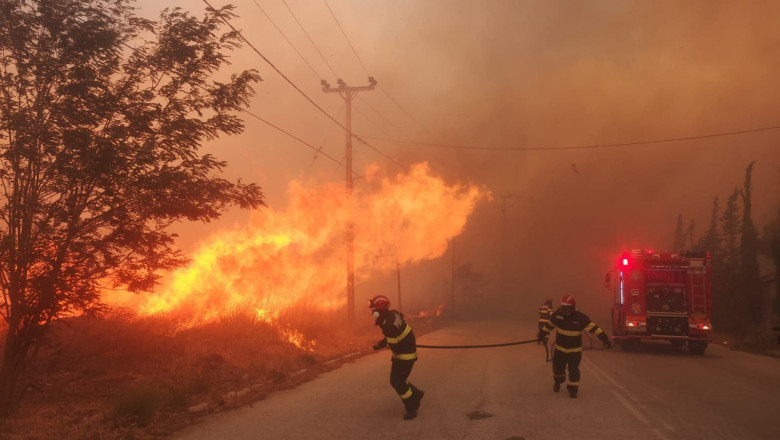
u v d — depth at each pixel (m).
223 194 8.77
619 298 17.45
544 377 11.05
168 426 7.11
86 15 7.89
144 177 7.82
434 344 18.92
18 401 7.28
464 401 8.52
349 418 7.45
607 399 8.66
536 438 6.31
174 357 10.61
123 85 8.22
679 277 16.84
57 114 7.65
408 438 6.38
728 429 6.73
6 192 7.36
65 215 7.35
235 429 6.92
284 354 13.16
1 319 9.78
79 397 8.05
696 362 14.29
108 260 7.80
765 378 11.38
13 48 7.48
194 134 8.39
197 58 8.42
